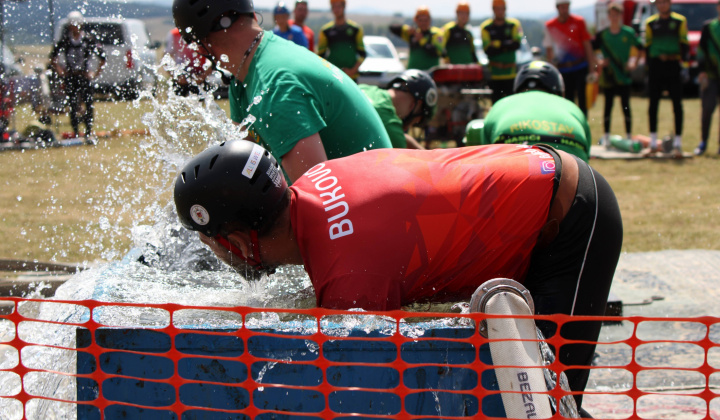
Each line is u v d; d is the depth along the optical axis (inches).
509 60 399.2
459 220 85.3
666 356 142.7
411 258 82.9
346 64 428.5
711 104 405.4
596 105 673.6
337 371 75.4
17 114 435.5
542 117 165.5
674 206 288.8
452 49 448.5
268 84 112.7
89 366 75.9
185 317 90.0
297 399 76.0
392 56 633.0
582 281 90.7
